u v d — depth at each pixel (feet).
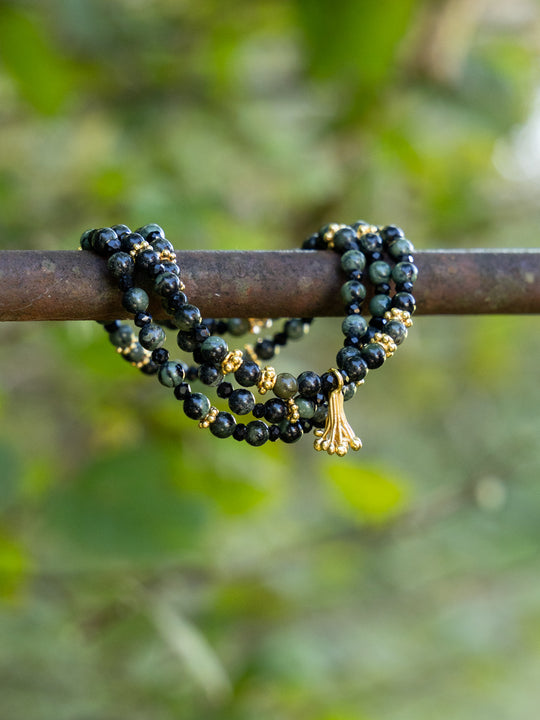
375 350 1.48
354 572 2.93
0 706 2.10
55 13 2.11
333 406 1.48
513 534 3.13
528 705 3.38
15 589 1.87
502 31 2.80
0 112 2.47
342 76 2.11
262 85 2.57
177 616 1.89
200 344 1.45
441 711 3.36
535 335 4.52
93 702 2.12
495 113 2.41
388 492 2.05
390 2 2.02
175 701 2.11
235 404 1.47
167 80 2.35
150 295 1.47
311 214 2.60
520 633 3.30
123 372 1.90
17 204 2.11
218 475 2.01
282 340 1.70
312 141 2.53
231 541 2.67
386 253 1.52
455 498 2.46
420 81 2.35
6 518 1.94
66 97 2.15
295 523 3.08
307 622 2.53
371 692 2.66
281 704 2.29
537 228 3.57
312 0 2.03
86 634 2.03
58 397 2.29
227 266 1.46
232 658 2.18
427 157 2.58
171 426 2.02
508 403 4.31
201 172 2.34
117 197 2.04
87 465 1.93
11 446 1.94
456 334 4.07
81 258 1.42
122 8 2.29
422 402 4.17
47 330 1.92
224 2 2.36
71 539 1.88
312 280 1.48
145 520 1.90
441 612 3.10
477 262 1.52
